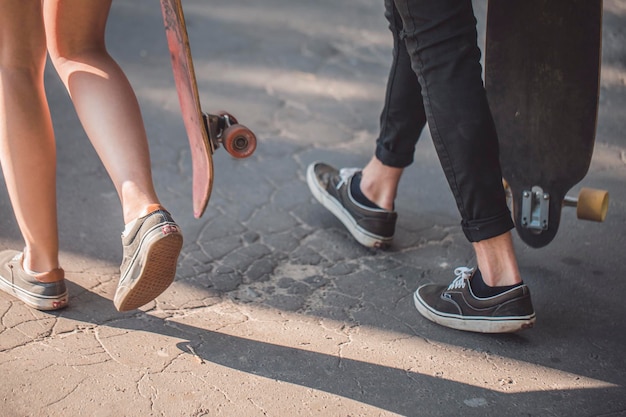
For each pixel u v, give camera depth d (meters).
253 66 3.97
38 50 1.99
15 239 2.49
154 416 1.81
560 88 2.23
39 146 2.02
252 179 3.00
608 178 3.08
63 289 2.17
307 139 3.33
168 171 3.01
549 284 2.43
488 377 2.01
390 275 2.47
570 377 2.03
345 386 1.95
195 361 2.01
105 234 2.58
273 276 2.43
